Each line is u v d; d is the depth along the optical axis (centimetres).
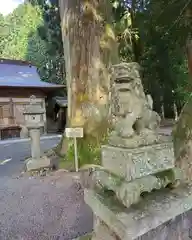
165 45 543
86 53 533
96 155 478
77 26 534
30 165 540
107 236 117
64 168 526
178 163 227
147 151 112
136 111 119
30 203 345
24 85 1383
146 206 109
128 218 101
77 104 545
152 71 680
